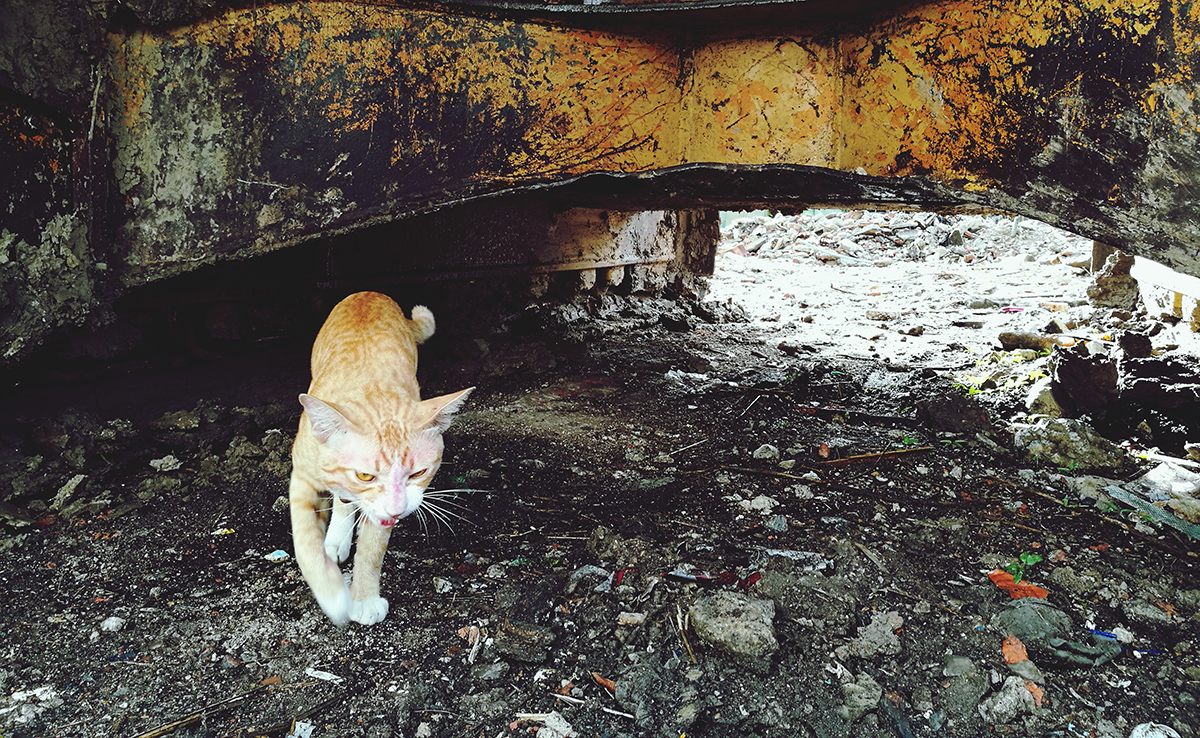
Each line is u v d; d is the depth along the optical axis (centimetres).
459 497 105
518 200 186
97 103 85
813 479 112
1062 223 91
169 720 66
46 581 83
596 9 101
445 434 127
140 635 75
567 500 106
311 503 73
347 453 69
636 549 90
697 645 75
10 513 92
